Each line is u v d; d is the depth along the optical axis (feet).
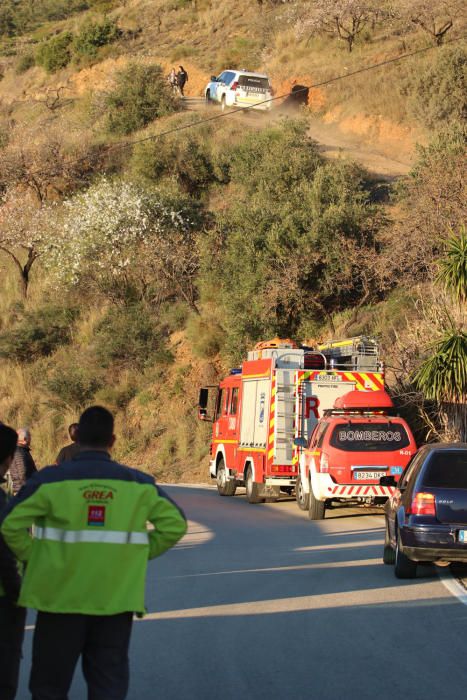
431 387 102.53
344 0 323.78
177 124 260.62
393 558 63.57
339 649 39.78
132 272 200.95
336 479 90.68
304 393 107.65
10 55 498.69
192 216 203.82
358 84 274.98
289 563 64.75
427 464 56.75
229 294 170.40
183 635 42.55
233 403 124.77
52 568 24.25
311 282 166.50
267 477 107.55
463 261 107.65
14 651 27.43
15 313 222.07
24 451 59.11
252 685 34.37
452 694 33.04
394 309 152.56
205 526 88.89
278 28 399.44
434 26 291.99
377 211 171.01
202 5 466.70
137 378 182.39
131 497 24.89
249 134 229.25
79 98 359.25
